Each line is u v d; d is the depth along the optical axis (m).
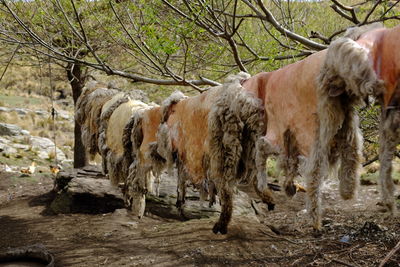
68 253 3.56
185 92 4.59
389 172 1.49
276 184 5.54
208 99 2.56
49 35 4.39
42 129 16.88
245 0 3.33
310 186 1.70
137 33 3.61
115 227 4.37
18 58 5.26
